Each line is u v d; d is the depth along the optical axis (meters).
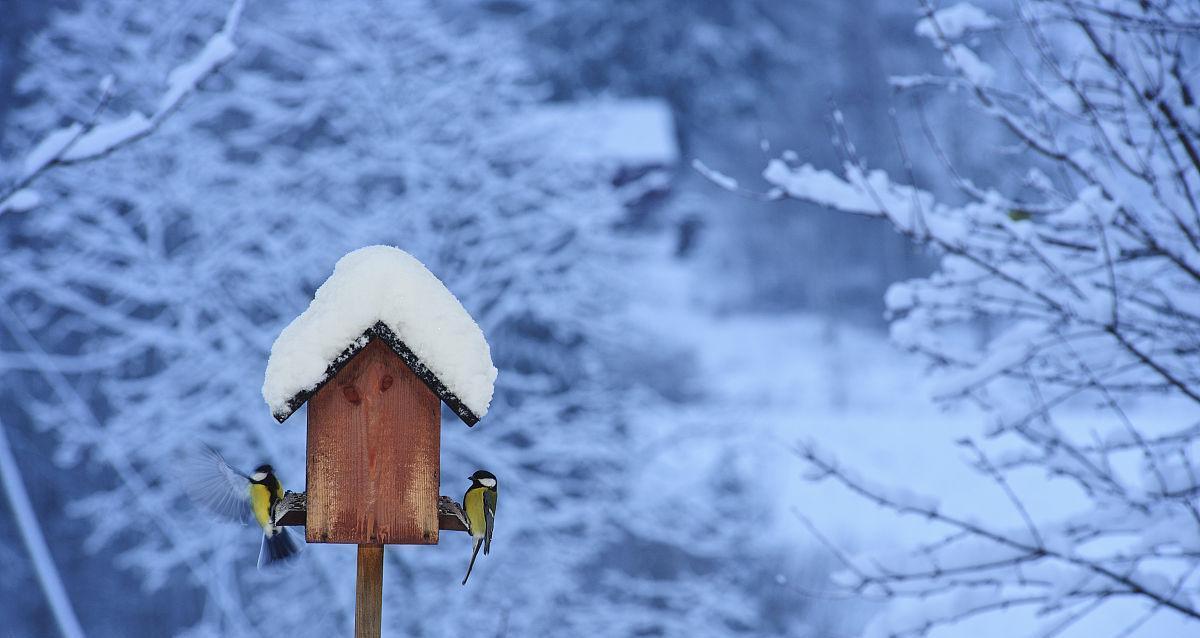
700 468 35.44
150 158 29.69
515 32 35.72
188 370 28.52
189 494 8.54
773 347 82.56
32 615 33.81
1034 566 11.50
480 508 8.85
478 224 31.97
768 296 89.56
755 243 91.19
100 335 31.83
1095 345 12.29
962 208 13.05
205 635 27.89
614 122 37.22
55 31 30.75
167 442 27.78
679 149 87.38
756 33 90.62
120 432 28.55
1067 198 12.73
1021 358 11.73
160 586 29.11
